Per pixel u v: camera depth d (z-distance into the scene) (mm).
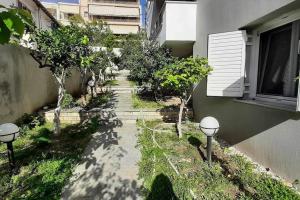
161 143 6512
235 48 5855
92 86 12422
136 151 5945
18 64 7625
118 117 9148
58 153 5574
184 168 4863
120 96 12938
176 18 9414
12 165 4570
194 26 9492
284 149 4215
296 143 3904
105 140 6754
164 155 5574
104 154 5711
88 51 7582
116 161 5305
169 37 9469
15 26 1168
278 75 5172
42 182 4168
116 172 4754
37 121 7801
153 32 16594
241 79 5828
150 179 4410
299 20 4465
